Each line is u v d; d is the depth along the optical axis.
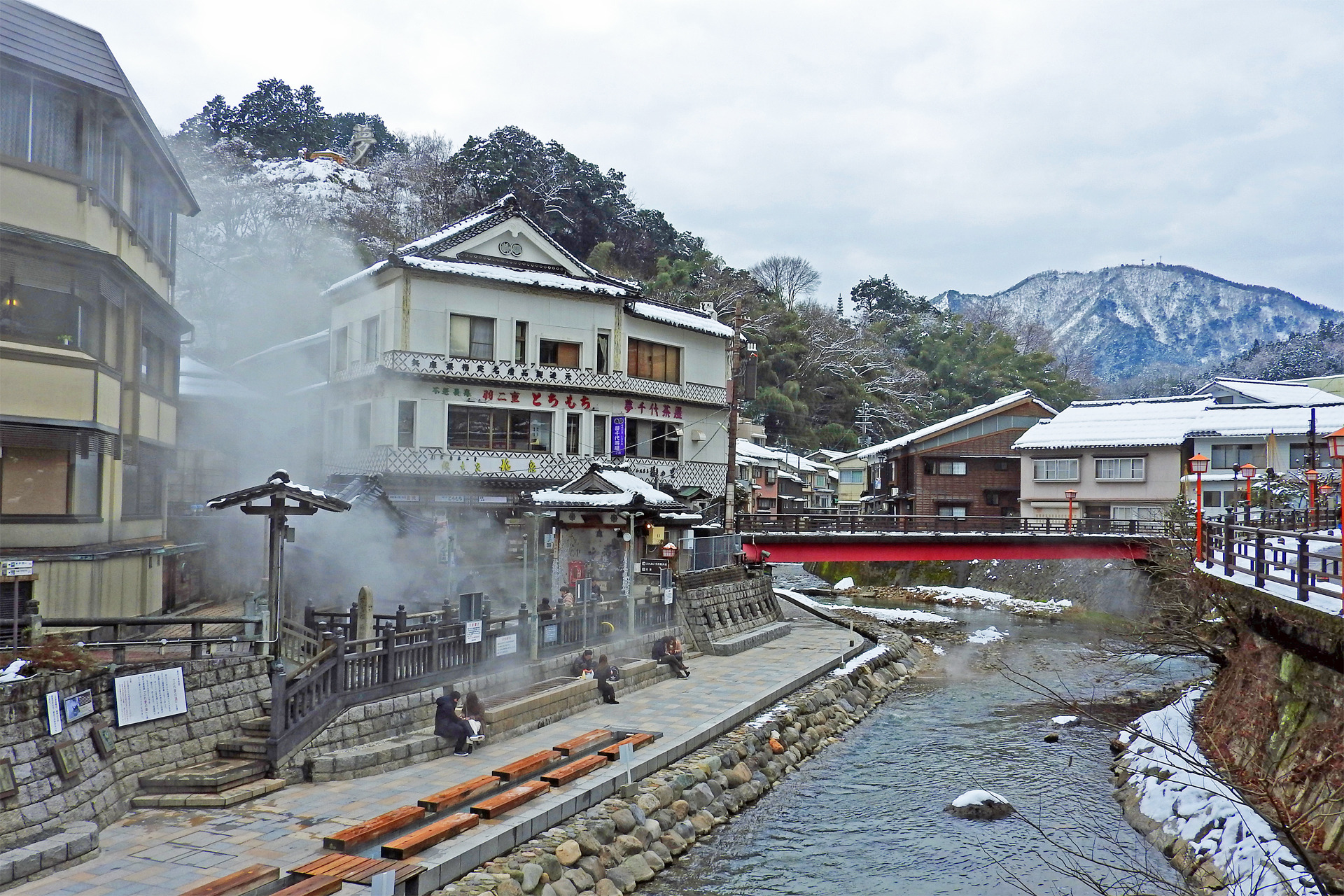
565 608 23.73
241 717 15.64
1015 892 14.88
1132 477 54.19
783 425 83.19
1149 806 17.94
